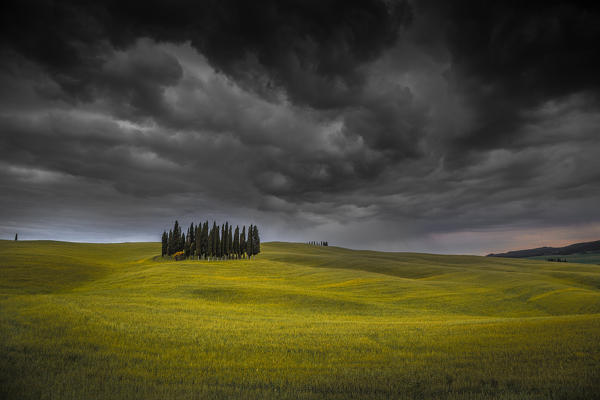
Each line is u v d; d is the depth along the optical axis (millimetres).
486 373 13523
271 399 11258
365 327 25594
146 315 27688
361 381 12961
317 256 154750
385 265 120312
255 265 101375
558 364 14109
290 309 42438
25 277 62688
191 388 12242
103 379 13000
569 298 48750
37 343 17391
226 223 146250
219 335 21266
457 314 44969
